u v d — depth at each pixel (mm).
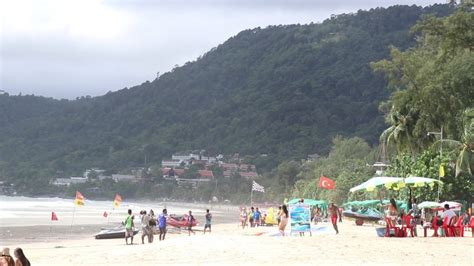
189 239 27938
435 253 23969
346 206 79438
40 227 71000
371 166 108125
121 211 132500
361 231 40844
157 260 23141
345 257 22750
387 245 26672
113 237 51531
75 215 106188
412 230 32906
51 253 32188
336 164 129125
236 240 27359
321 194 108000
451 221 33094
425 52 65812
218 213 147250
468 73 55781
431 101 57625
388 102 71812
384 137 71875
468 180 56219
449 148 58781
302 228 32656
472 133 53062
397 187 36812
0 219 88438
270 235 32812
